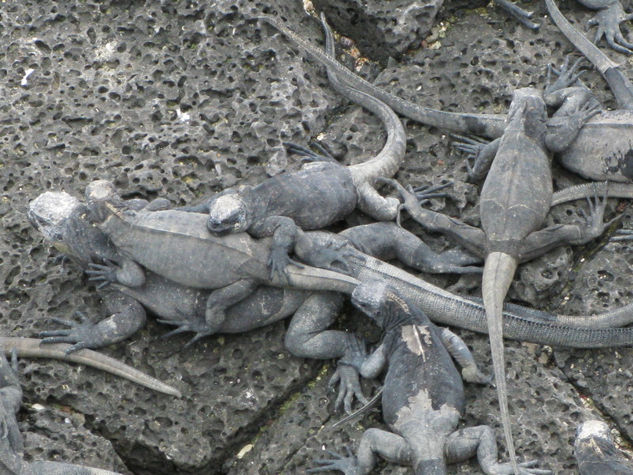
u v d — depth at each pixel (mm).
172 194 14492
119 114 15273
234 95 15383
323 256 13391
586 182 14430
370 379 13172
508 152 13898
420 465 11930
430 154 15023
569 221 13984
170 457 13070
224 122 15125
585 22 15930
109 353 13508
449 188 14523
